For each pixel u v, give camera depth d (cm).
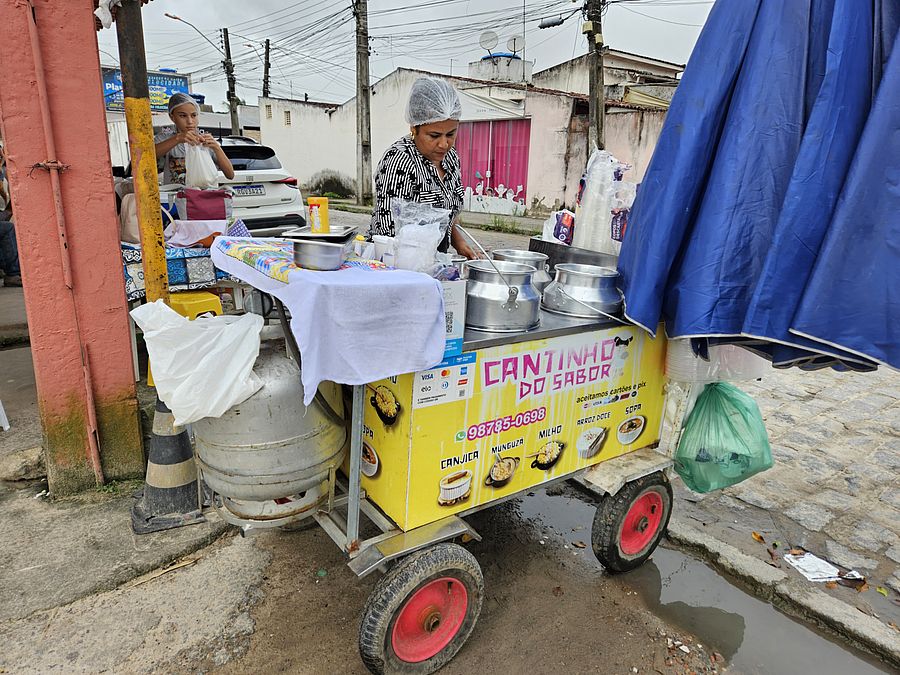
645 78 1955
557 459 246
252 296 221
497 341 208
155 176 305
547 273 284
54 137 275
